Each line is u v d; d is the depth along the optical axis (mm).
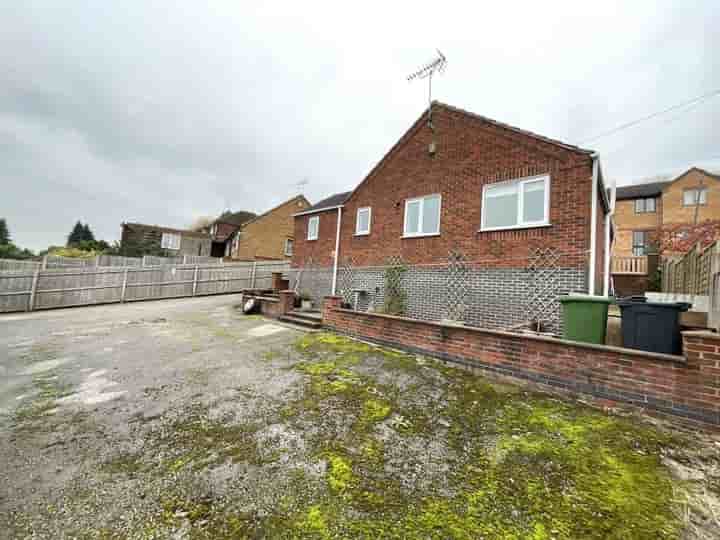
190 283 17266
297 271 13969
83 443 3146
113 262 17609
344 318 7559
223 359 5820
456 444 3055
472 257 7922
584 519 2082
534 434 3182
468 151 8328
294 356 5949
